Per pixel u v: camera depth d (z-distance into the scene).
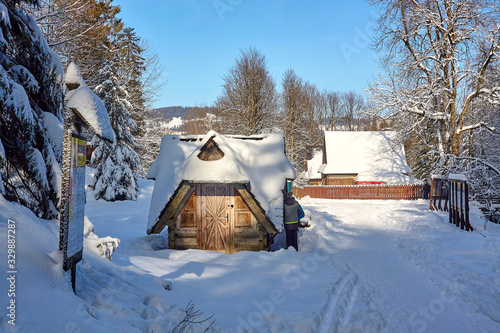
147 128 34.66
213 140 9.41
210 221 9.54
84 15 20.36
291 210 9.67
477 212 14.59
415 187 32.81
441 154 22.69
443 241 10.10
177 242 9.53
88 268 4.49
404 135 25.52
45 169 5.11
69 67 4.03
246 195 9.12
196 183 9.31
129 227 13.83
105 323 3.36
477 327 4.73
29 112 4.85
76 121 3.92
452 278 6.87
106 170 23.59
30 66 6.08
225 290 5.54
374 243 10.88
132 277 5.04
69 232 3.71
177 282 5.68
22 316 2.81
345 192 34.16
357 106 77.19
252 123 34.19
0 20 5.12
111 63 24.64
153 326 3.75
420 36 23.62
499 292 5.96
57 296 3.32
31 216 4.40
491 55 20.48
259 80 34.25
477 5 20.80
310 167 50.50
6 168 5.00
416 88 23.22
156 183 9.67
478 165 19.69
